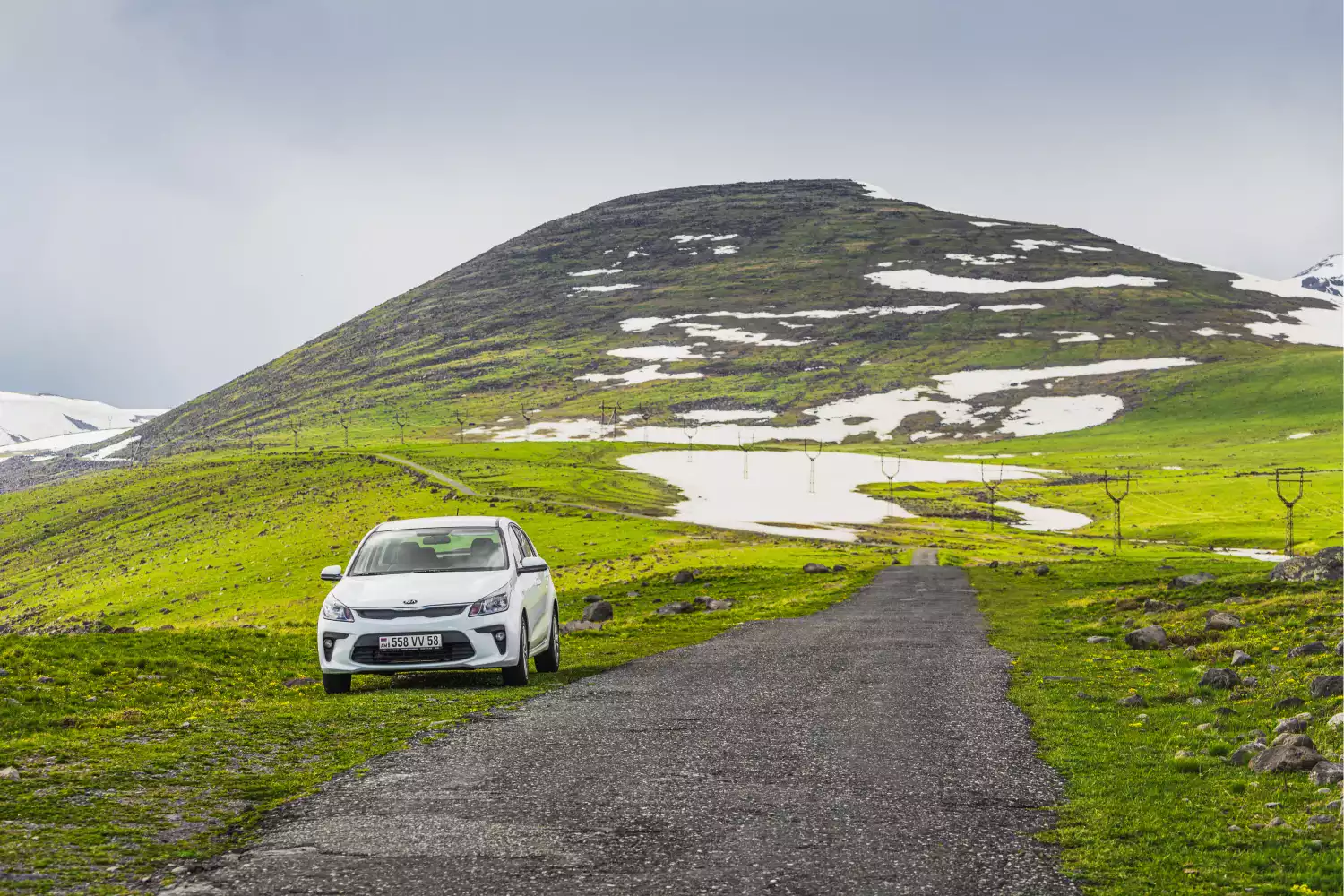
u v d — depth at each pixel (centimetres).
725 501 19475
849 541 14000
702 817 886
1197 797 977
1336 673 1709
